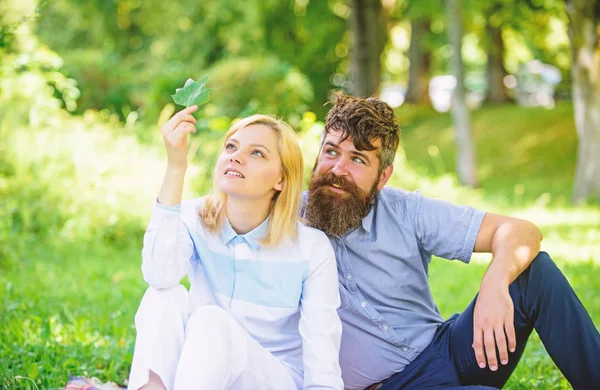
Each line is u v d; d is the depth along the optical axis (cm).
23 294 559
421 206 325
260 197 295
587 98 1312
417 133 2181
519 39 2439
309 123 1010
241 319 300
